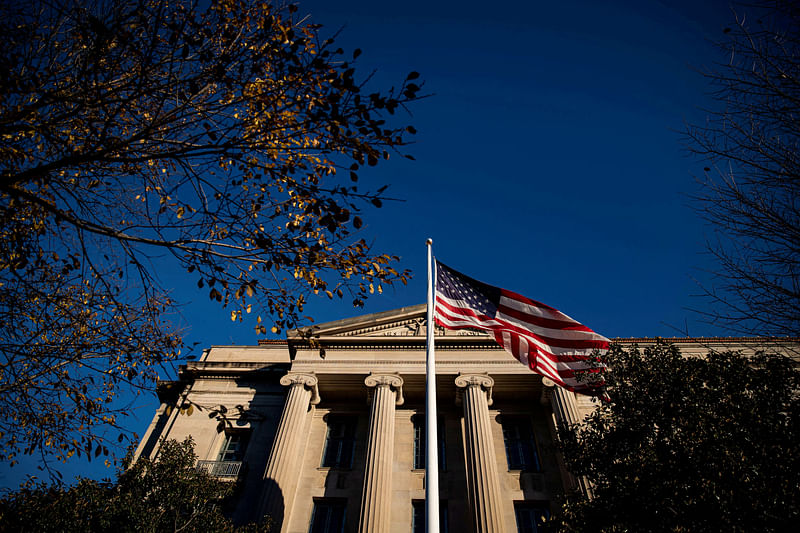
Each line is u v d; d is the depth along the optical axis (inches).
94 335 352.5
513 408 984.3
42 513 514.3
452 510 823.7
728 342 913.5
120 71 286.4
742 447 362.6
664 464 373.1
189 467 678.5
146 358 357.4
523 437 942.4
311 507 842.8
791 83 313.6
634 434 421.7
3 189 240.4
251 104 294.8
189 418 997.2
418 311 1061.1
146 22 269.6
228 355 1154.0
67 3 264.2
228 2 296.5
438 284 621.6
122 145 266.4
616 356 489.4
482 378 932.0
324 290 350.9
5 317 329.4
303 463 914.1
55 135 303.0
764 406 385.4
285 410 917.8
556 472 859.4
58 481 373.4
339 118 274.4
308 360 1003.3
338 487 868.0
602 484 420.8
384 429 869.2
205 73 278.4
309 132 287.0
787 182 326.3
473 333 1016.9
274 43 287.7
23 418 362.9
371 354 1002.1
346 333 1045.8
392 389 952.3
